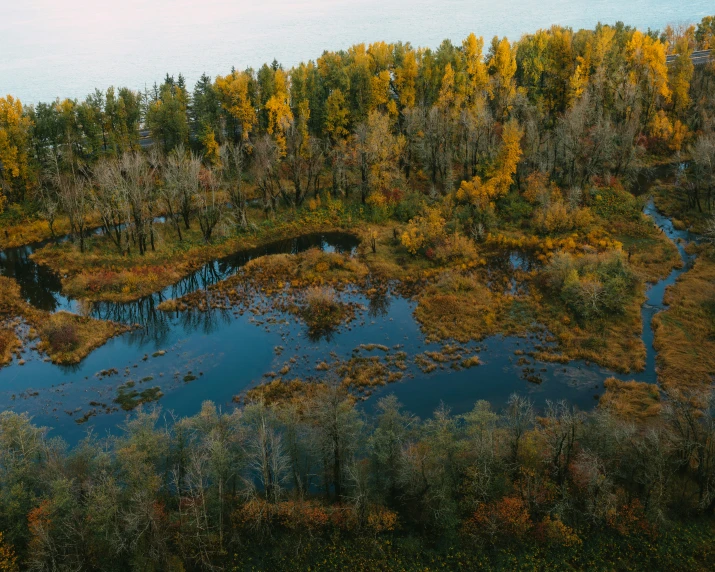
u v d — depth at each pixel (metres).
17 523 34.34
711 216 80.31
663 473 38.59
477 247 77.50
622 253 69.56
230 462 37.97
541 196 81.44
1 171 87.00
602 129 83.88
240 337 60.78
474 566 35.81
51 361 56.91
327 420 39.06
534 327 60.28
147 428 39.09
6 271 74.56
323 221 85.94
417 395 51.66
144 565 33.69
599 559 35.97
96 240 79.50
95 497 34.06
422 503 38.41
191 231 82.44
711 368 52.56
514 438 40.72
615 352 55.78
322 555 36.56
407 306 65.69
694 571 34.94
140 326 62.81
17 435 38.16
